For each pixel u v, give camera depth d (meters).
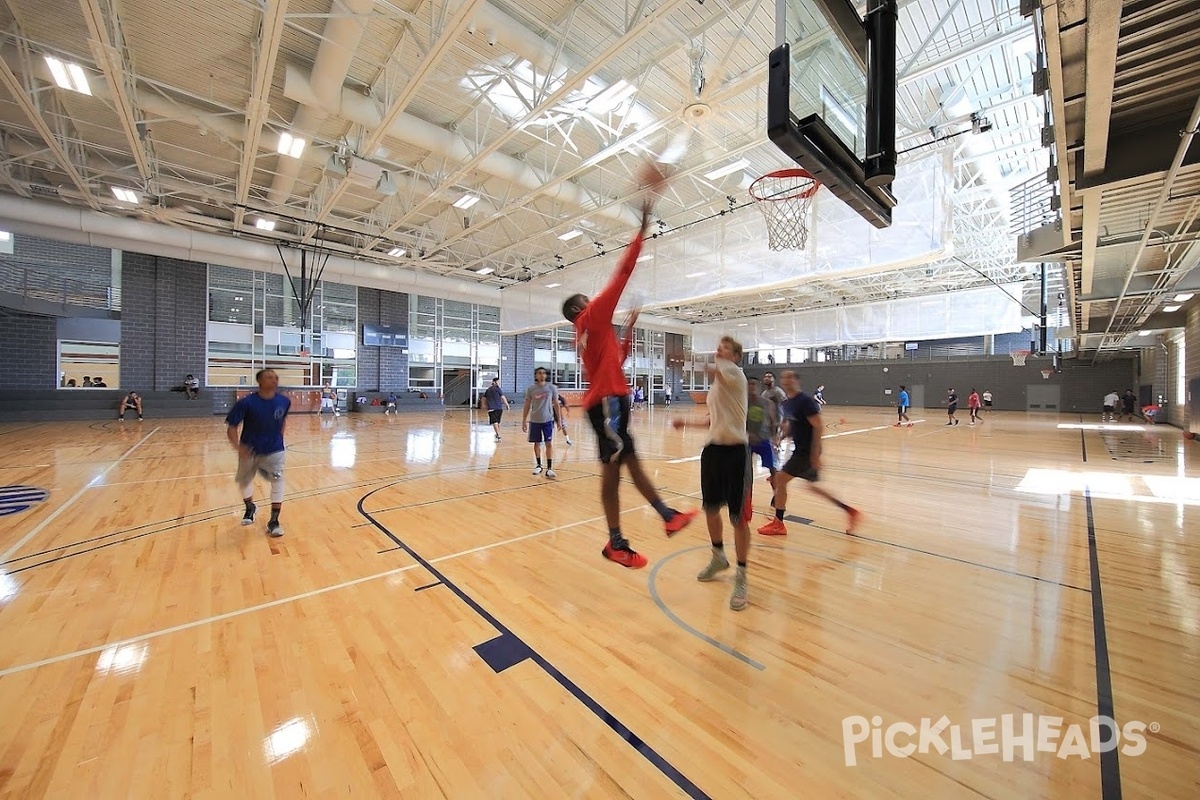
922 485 6.23
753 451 4.16
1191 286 8.80
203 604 2.86
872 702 1.96
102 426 12.93
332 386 19.47
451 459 8.52
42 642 2.42
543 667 2.21
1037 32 3.55
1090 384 22.27
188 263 16.33
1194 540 4.02
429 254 14.51
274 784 1.55
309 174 11.29
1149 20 3.10
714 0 6.15
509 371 24.58
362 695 2.01
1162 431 13.65
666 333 29.92
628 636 2.48
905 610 2.77
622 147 8.09
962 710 1.91
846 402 29.02
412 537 4.13
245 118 8.84
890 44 2.73
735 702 1.96
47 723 1.83
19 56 6.77
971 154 9.93
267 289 17.89
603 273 14.78
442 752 1.69
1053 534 4.19
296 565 3.48
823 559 3.58
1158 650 2.34
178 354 16.14
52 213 11.17
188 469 7.15
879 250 8.55
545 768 1.62
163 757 1.66
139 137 8.24
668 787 1.54
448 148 8.81
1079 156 4.64
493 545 3.93
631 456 2.12
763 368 32.25
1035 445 10.43
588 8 6.33
